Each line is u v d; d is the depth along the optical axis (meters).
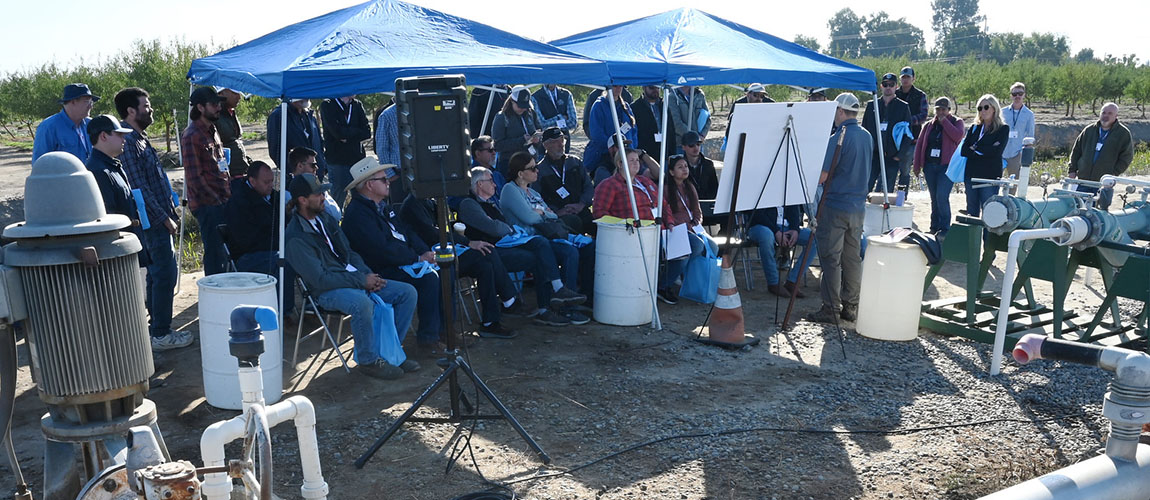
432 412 5.16
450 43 6.38
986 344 6.62
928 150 10.91
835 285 7.11
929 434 4.93
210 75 6.30
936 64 57.47
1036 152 25.50
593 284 7.38
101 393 3.11
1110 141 10.18
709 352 6.37
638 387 5.63
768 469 4.46
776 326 7.07
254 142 27.27
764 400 5.43
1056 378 5.85
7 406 3.14
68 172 2.98
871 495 4.20
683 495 4.16
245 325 2.75
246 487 2.68
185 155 6.75
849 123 6.84
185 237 11.26
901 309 6.61
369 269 6.07
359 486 4.22
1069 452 4.71
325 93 5.40
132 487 2.67
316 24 6.87
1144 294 6.26
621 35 7.90
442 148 4.39
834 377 5.86
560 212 7.95
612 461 4.53
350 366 5.96
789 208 8.57
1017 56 134.75
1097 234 6.19
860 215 6.96
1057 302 6.56
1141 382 2.45
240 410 5.12
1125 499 2.46
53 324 2.99
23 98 30.66
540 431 4.91
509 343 6.53
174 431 4.86
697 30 7.79
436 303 6.22
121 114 6.15
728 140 6.23
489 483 4.26
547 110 10.15
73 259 2.96
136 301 3.19
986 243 7.22
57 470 3.38
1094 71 43.62
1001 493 2.36
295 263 5.62
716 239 8.31
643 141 9.49
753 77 6.93
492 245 6.62
